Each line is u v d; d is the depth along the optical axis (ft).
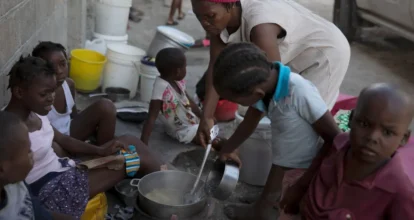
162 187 8.84
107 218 9.01
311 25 8.98
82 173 8.14
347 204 6.05
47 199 7.70
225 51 6.90
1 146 5.47
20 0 9.58
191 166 11.50
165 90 12.00
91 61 14.93
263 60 6.87
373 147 5.56
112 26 17.31
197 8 8.00
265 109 7.73
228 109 13.85
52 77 7.54
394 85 5.70
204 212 8.27
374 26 24.22
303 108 7.25
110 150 8.95
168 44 15.35
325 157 6.66
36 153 7.55
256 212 8.96
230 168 8.14
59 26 14.12
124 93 14.73
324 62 9.05
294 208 7.12
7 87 8.82
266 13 8.34
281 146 7.68
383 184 5.74
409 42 24.27
